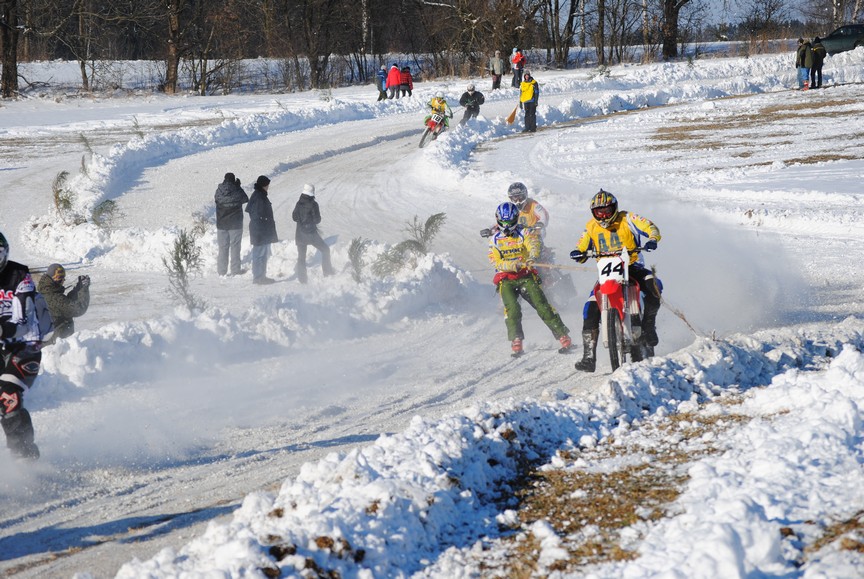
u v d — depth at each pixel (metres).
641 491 5.21
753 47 64.25
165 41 60.34
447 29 64.19
